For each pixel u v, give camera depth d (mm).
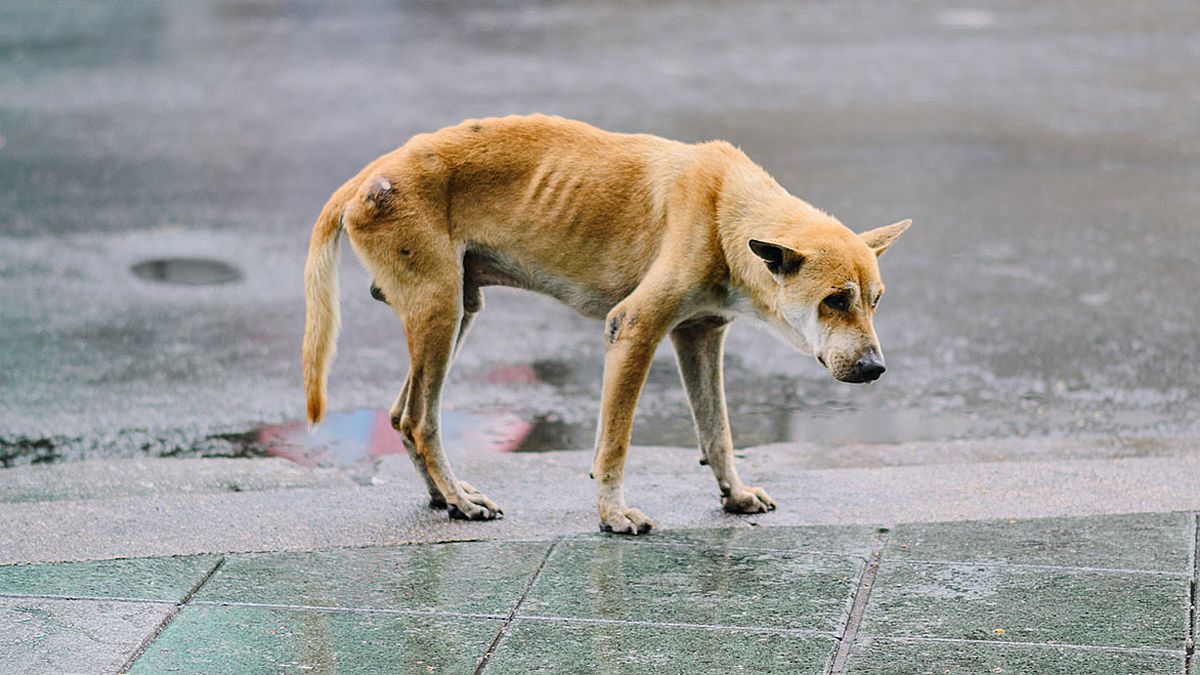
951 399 12633
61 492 10328
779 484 10422
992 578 8602
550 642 7820
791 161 19656
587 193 9602
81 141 20844
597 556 9016
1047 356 13539
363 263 9617
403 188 9461
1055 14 30312
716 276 9359
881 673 7449
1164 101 23188
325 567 8836
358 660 7617
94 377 12914
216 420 12055
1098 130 21547
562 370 13461
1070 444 11469
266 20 29844
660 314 9312
